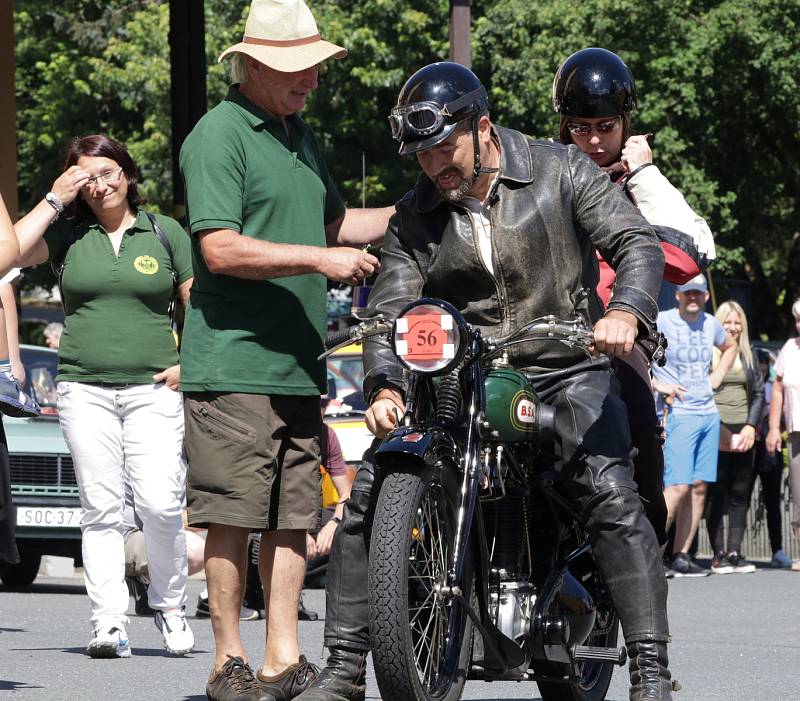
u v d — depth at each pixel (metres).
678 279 14.24
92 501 19.78
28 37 91.88
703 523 44.34
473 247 12.82
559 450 12.84
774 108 82.81
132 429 19.77
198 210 14.23
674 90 76.19
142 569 25.44
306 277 14.74
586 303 13.13
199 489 14.48
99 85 82.75
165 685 16.89
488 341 12.32
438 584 11.93
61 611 26.80
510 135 13.05
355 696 12.73
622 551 12.65
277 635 14.81
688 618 25.80
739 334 37.28
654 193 14.52
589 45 75.38
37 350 35.78
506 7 76.06
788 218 88.56
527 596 12.63
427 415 12.61
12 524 15.88
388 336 12.88
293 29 14.58
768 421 40.00
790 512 42.47
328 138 78.12
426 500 11.91
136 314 19.81
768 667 19.19
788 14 76.25
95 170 19.64
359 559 12.67
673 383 34.44
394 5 76.94
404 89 12.62
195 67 45.44
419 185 13.23
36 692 16.19
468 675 12.56
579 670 14.12
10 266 15.70
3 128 42.09
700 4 77.81
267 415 14.48
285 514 14.76
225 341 14.43
